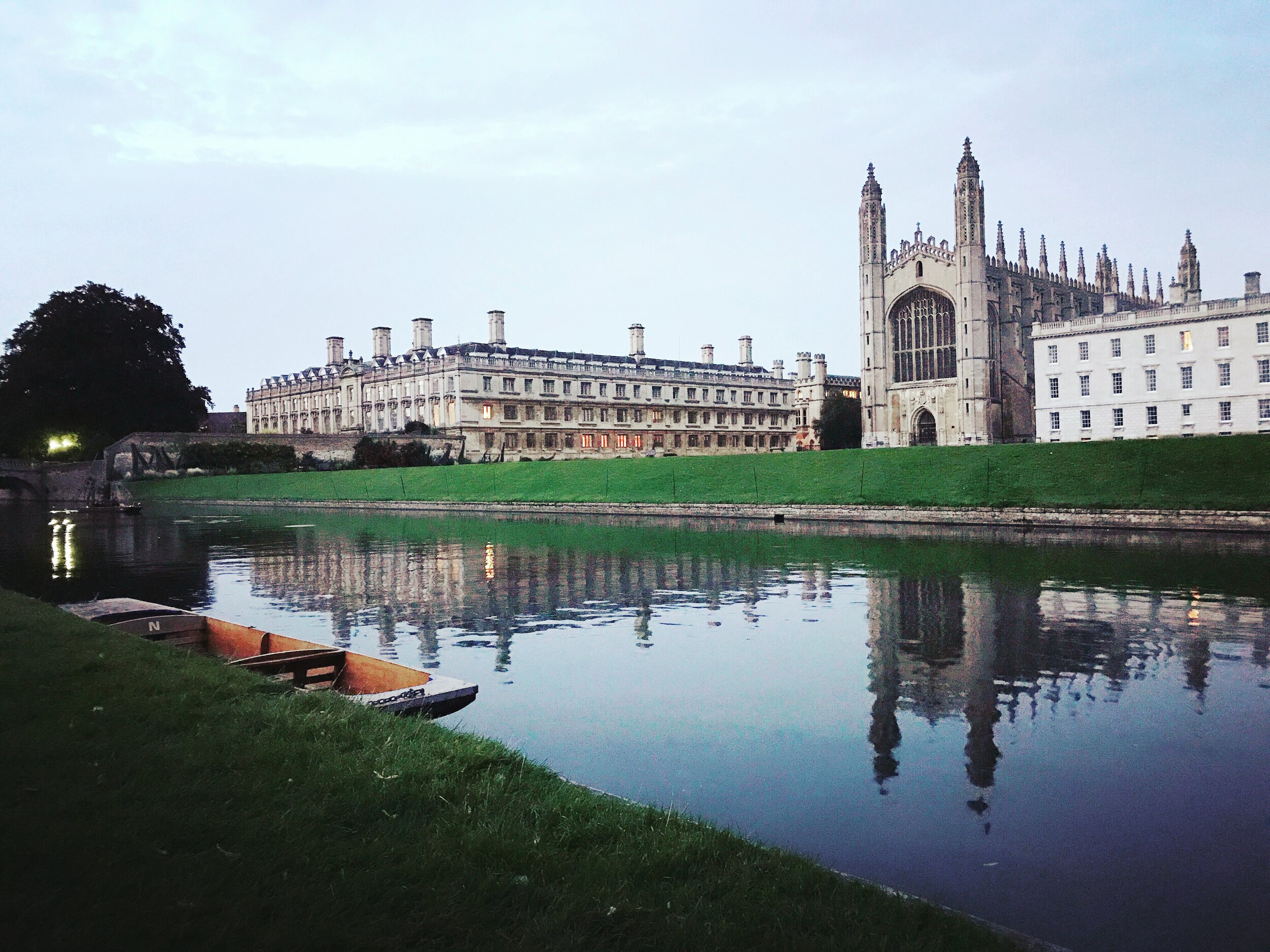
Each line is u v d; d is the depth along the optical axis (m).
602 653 19.81
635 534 50.88
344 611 26.08
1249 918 8.18
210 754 8.30
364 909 5.44
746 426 143.00
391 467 96.88
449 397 110.44
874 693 16.17
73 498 100.12
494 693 16.47
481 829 6.94
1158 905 8.43
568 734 13.89
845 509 57.22
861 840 9.88
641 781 11.77
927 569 32.97
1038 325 88.81
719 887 6.28
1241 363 77.19
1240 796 11.14
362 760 8.44
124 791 7.21
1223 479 46.59
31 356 98.19
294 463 103.81
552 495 75.94
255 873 5.83
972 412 98.88
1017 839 9.91
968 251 98.88
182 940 4.96
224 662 13.40
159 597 29.47
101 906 5.25
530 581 31.89
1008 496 53.00
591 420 122.31
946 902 8.46
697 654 19.53
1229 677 16.95
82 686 10.80
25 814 6.63
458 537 50.88
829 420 126.56
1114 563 33.50
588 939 5.29
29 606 18.58
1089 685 16.52
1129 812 10.66
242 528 62.25
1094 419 85.44
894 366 108.38
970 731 13.90
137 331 103.44
